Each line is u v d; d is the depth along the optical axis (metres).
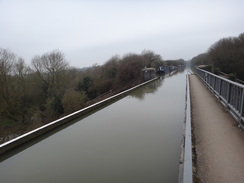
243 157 3.07
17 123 24.94
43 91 30.58
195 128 4.45
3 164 3.72
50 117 23.91
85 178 3.10
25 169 3.47
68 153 4.00
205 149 3.37
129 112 7.13
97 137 4.78
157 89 13.18
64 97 25.31
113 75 36.28
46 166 3.54
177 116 6.41
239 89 4.54
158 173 3.17
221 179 2.54
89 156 3.82
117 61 39.41
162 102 8.81
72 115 6.03
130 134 4.89
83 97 26.14
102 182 2.98
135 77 32.72
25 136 4.42
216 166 2.83
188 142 3.12
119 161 3.58
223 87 6.64
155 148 4.06
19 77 27.69
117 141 4.48
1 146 3.89
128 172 3.22
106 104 8.50
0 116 24.83
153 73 28.27
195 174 2.66
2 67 24.67
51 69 31.00
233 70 39.31
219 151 3.28
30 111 26.62
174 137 4.62
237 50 40.31
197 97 8.59
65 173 3.27
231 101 5.46
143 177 3.08
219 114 5.57
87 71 39.50
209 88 10.85
